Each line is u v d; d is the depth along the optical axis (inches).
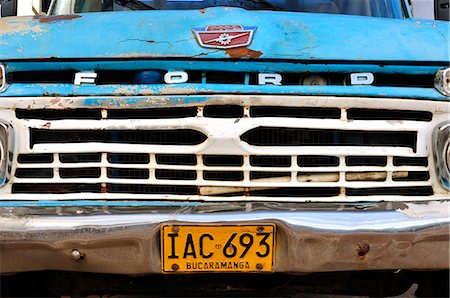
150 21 99.3
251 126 90.2
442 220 87.9
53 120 92.8
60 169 92.9
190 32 96.1
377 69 95.5
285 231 85.1
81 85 93.3
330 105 91.9
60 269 88.6
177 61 93.0
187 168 91.2
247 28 96.7
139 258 85.7
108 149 91.7
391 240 86.7
